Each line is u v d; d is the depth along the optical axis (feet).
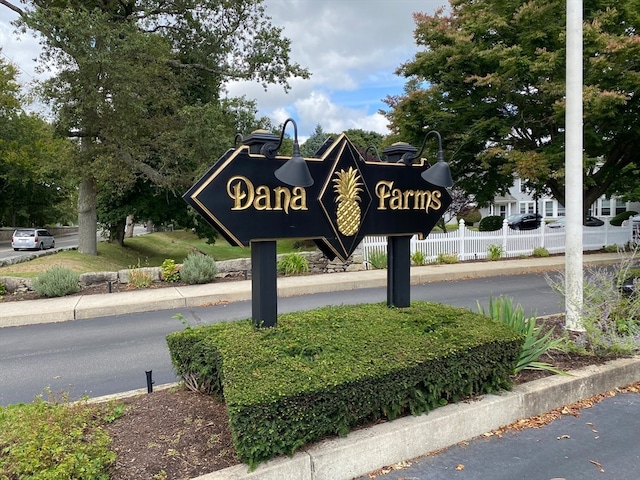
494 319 14.69
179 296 31.19
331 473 9.22
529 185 61.93
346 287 35.73
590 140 50.55
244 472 8.60
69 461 8.03
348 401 9.64
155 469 8.85
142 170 58.59
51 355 20.11
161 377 16.69
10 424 9.59
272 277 12.75
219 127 52.65
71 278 33.40
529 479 9.41
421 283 37.50
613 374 13.80
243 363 10.02
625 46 42.57
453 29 53.06
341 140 14.01
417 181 15.83
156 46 52.95
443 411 10.93
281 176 11.99
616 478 9.41
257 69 63.87
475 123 53.36
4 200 131.23
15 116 100.73
